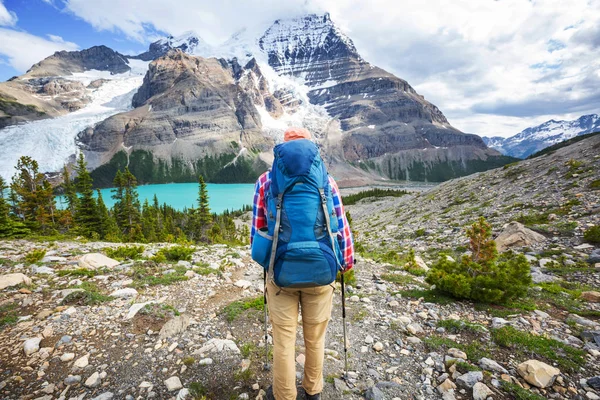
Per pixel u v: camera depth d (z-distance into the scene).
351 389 3.70
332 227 2.99
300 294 3.13
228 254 11.03
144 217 77.88
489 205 25.34
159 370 3.99
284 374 3.06
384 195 116.12
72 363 4.14
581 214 15.91
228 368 4.01
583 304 6.64
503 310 6.00
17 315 5.52
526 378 3.78
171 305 6.11
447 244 18.94
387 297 6.83
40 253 9.33
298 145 3.01
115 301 6.12
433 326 5.34
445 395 3.55
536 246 13.67
